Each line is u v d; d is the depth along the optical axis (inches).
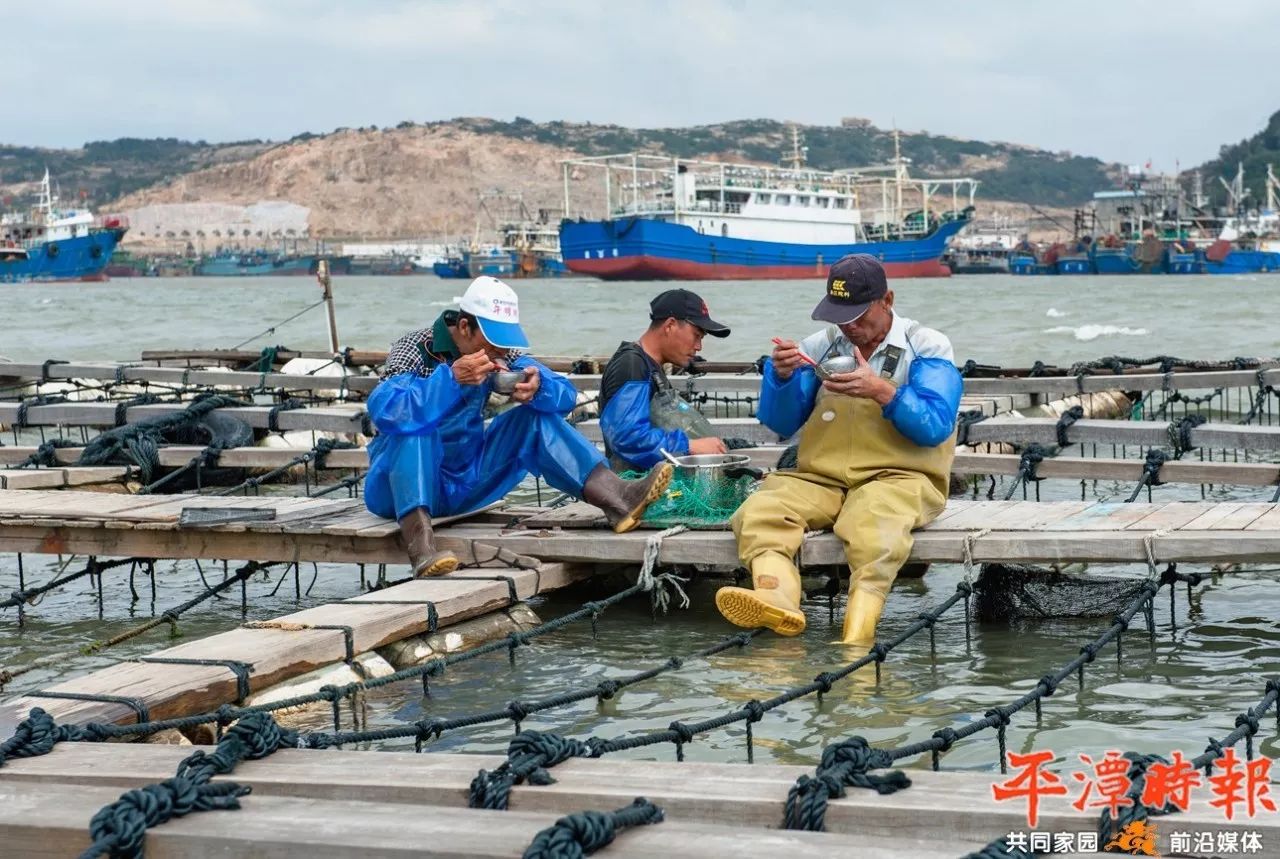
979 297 2145.7
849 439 265.6
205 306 2591.0
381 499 286.4
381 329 1590.8
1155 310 1569.9
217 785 139.8
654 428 295.9
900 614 286.4
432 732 182.9
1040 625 272.2
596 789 138.4
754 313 1583.4
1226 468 346.9
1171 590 269.0
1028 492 450.3
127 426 451.5
